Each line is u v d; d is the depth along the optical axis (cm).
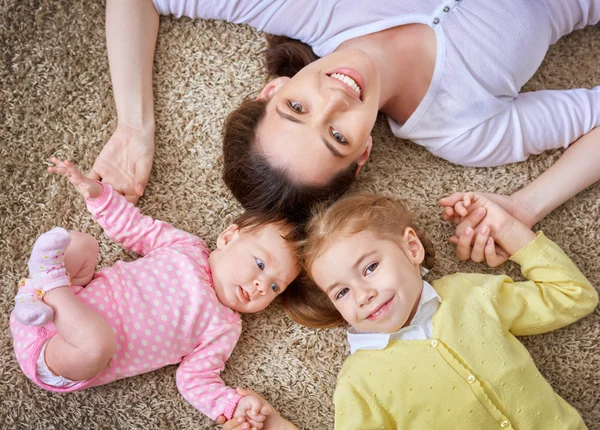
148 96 140
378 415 119
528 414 119
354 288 118
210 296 126
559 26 139
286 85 121
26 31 142
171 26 146
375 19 129
